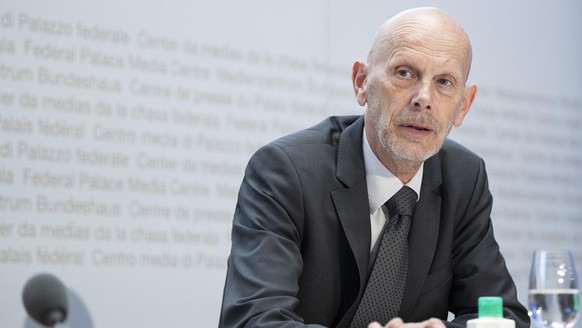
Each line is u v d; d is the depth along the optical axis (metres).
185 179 7.30
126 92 7.10
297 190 4.15
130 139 7.07
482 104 9.02
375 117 4.16
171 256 7.18
